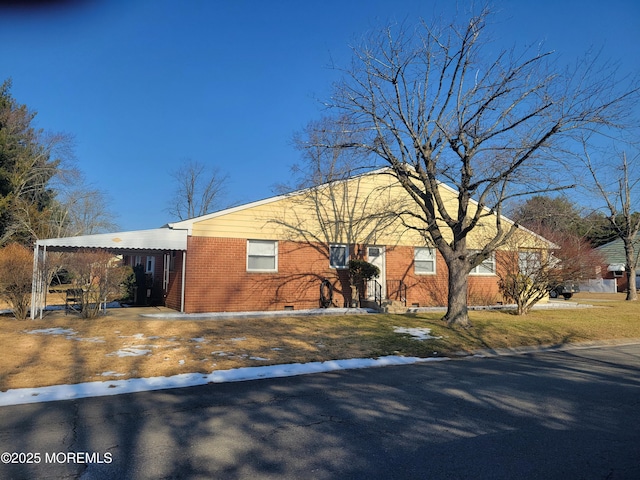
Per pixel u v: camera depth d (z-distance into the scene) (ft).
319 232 62.69
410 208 67.56
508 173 41.52
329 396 23.65
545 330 47.78
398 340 39.88
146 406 21.47
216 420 19.56
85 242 50.21
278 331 42.63
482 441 17.21
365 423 19.30
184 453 15.93
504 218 73.26
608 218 90.58
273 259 59.88
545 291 58.85
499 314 58.34
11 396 22.53
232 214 57.62
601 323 53.83
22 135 118.62
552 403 22.58
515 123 41.52
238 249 57.57
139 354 31.86
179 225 54.90
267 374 28.53
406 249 68.18
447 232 70.49
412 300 67.92
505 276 67.62
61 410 20.70
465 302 48.11
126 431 18.08
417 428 18.70
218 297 56.18
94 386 24.57
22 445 16.55
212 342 36.55
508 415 20.57
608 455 15.90
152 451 16.08
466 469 14.71
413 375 28.99
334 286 63.21
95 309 47.93
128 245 52.16
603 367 32.35
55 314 51.80
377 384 26.45
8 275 45.93
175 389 24.66
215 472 14.44
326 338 40.11
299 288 60.70
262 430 18.34
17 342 34.78
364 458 15.58
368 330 44.04
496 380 27.68
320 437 17.58
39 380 25.21
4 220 108.06
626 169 90.48
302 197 61.98
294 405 21.91
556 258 59.36
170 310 58.80
